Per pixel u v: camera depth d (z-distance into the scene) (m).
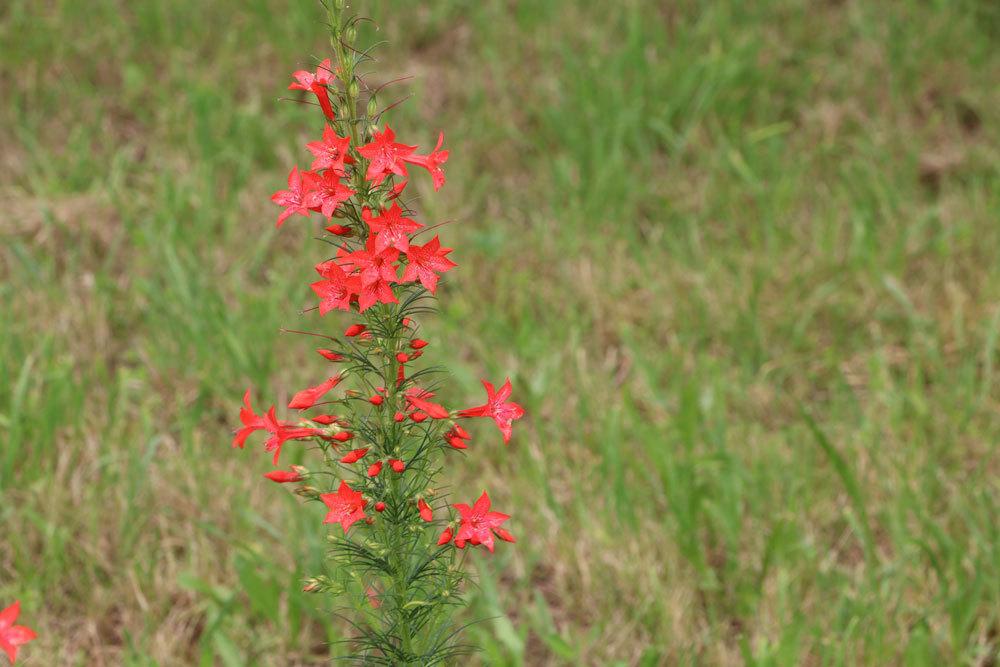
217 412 5.29
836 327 5.87
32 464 4.75
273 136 7.16
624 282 6.05
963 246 6.29
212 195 6.55
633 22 7.64
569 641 4.19
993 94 7.52
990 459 4.96
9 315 5.52
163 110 7.27
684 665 4.02
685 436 4.85
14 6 7.86
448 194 6.73
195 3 8.20
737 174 6.94
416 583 2.89
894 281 5.82
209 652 3.82
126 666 3.93
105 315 5.72
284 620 4.25
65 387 5.10
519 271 6.24
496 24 8.22
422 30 8.21
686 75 7.37
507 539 2.62
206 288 5.79
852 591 4.36
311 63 7.67
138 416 5.25
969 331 5.69
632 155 7.23
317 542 4.18
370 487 2.69
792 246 6.36
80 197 6.53
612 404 5.29
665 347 5.82
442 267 2.44
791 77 7.71
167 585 4.36
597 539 4.54
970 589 4.04
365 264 2.35
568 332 5.79
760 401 5.36
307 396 2.58
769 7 8.29
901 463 4.84
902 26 8.10
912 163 6.94
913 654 3.85
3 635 2.41
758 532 4.56
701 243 6.51
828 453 4.45
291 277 6.02
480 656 4.05
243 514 4.41
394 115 7.32
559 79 7.69
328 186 2.38
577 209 6.58
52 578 4.33
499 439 5.10
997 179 6.81
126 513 4.56
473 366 5.61
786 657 3.84
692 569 4.44
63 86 7.45
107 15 8.04
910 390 5.38
